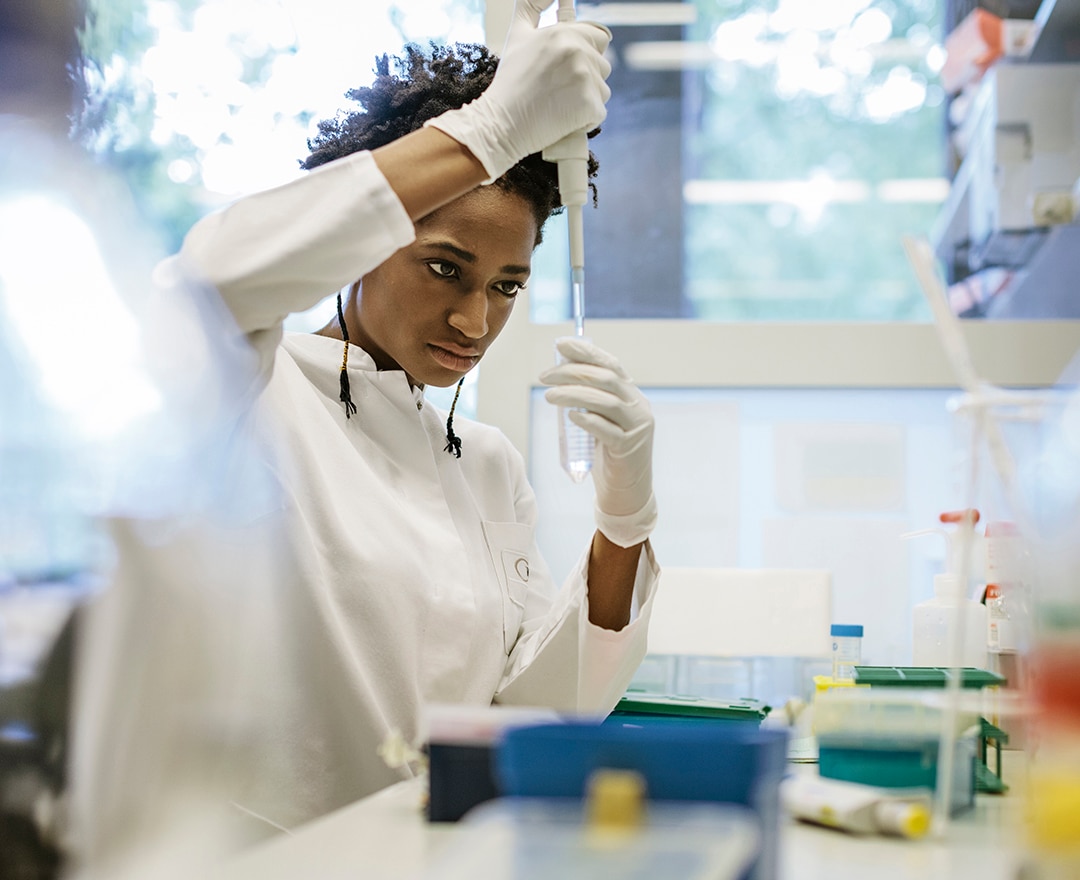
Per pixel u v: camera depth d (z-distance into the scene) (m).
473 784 0.81
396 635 1.44
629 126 2.18
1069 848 0.58
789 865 0.70
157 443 0.92
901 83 2.14
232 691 0.99
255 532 1.28
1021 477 0.83
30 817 0.77
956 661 0.82
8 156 0.88
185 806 0.89
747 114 2.17
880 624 2.06
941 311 0.81
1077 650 0.60
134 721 0.85
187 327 1.03
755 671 1.96
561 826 0.58
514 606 1.64
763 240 2.16
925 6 2.13
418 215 1.25
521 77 1.25
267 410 1.47
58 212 0.90
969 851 0.74
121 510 0.87
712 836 0.56
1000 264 2.10
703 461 2.12
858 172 2.15
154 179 2.37
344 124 1.63
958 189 2.12
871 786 0.85
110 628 0.84
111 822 0.82
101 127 0.96
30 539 0.82
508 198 1.40
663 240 2.17
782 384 2.11
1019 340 2.08
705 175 2.17
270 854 0.72
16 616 0.80
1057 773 0.60
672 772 0.65
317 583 1.40
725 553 2.10
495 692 1.54
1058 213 2.08
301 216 1.19
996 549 1.15
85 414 0.87
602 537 1.44
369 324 1.56
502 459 1.79
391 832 0.79
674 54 2.18
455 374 1.51
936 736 0.85
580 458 1.35
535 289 2.19
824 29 2.15
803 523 2.09
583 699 1.45
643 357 2.14
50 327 0.87
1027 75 2.10
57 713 0.80
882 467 2.09
